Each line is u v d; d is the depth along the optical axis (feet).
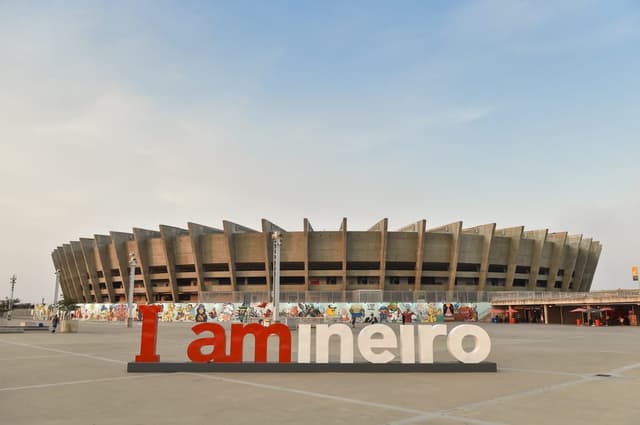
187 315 206.08
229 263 232.73
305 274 226.79
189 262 242.99
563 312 187.73
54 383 36.14
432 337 43.27
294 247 230.07
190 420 24.09
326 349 42.98
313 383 36.09
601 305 166.71
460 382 36.63
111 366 46.91
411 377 39.40
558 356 56.29
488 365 42.57
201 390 32.99
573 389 33.35
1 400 29.43
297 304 194.29
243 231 253.03
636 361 50.88
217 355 43.24
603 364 48.26
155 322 43.83
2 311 320.50
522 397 30.32
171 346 71.10
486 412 25.88
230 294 203.10
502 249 242.78
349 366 42.50
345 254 224.12
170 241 246.47
